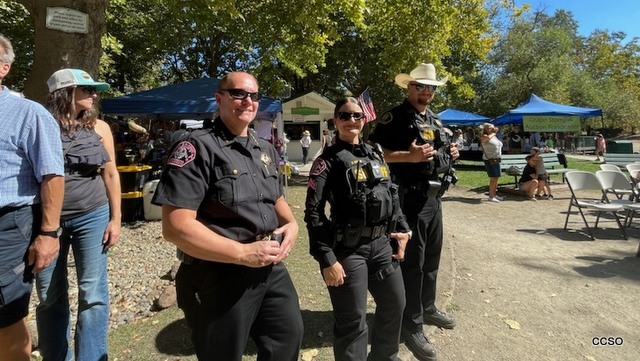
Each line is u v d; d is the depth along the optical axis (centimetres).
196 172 162
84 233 249
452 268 459
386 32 1292
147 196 720
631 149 1702
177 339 300
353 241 220
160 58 1994
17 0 439
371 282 241
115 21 1514
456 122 1916
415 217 282
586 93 3331
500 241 584
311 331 311
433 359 281
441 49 1322
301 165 2041
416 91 288
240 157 175
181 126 1180
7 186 184
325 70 2033
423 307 328
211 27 1395
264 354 178
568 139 2825
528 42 2905
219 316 166
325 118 2364
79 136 248
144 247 560
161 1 980
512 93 2938
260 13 877
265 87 1755
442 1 1232
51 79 250
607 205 604
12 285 187
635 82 4841
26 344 200
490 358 289
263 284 175
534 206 848
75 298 376
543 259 501
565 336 319
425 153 269
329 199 230
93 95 261
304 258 477
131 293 397
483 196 984
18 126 188
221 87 179
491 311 360
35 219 196
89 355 243
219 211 167
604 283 421
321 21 888
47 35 430
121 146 951
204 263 169
